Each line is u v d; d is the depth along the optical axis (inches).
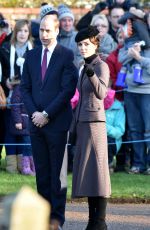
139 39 910.4
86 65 537.6
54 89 598.9
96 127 557.9
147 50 914.1
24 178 876.6
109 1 1136.2
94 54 566.6
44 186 608.1
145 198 762.8
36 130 599.8
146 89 900.0
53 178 596.1
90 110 559.2
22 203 104.0
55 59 603.5
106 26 972.6
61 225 590.6
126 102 918.4
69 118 601.0
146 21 924.0
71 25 992.9
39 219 103.8
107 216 674.8
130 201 758.5
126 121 927.0
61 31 993.5
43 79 603.5
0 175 900.6
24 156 912.9
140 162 920.3
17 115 904.9
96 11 1128.8
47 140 596.1
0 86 919.0
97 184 549.6
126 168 941.2
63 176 598.9
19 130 904.9
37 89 605.3
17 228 103.1
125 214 687.7
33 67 611.8
